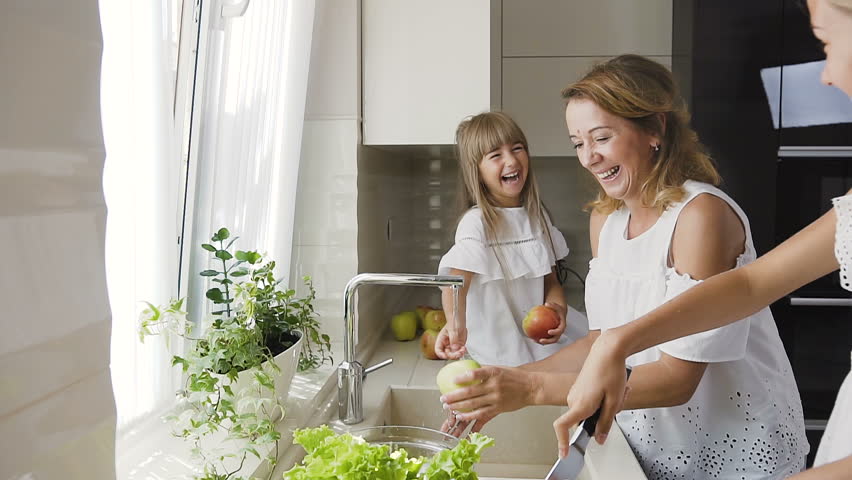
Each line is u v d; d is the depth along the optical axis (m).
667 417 1.09
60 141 0.51
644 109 1.05
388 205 2.12
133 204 0.94
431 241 2.50
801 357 2.02
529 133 2.19
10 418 0.46
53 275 0.50
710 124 1.93
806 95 1.91
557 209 2.43
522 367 1.21
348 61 1.65
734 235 1.00
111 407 0.57
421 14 1.68
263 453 0.99
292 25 1.51
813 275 0.76
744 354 0.98
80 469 0.54
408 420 1.55
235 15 1.22
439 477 0.62
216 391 0.95
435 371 1.69
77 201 0.53
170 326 0.98
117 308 0.91
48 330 0.50
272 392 1.06
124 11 0.89
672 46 2.12
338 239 1.68
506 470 1.42
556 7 2.15
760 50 1.91
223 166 1.31
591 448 1.09
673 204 1.03
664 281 1.04
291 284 1.70
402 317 2.01
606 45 2.14
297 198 1.69
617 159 1.07
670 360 0.95
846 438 0.69
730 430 1.06
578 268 2.43
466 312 1.62
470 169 1.64
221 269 1.33
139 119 0.96
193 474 0.91
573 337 1.74
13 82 0.46
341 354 1.63
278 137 1.54
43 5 0.49
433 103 1.69
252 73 1.40
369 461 0.60
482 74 1.68
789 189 1.97
